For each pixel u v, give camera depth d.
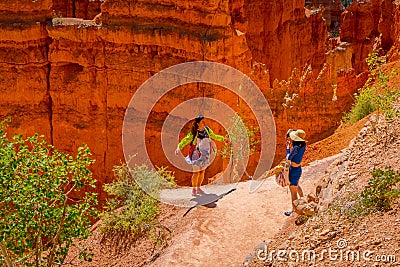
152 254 11.91
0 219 10.03
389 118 10.36
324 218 8.55
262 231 11.27
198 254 10.72
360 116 16.78
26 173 10.30
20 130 19.94
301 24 35.66
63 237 10.44
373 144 9.92
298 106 19.80
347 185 8.98
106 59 19.52
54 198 10.34
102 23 19.78
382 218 7.80
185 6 18.78
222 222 11.72
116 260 12.52
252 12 32.06
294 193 10.58
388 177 8.26
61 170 10.33
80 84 19.73
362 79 21.17
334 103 19.98
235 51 18.92
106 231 13.52
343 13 45.12
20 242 10.12
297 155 10.45
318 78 20.36
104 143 19.69
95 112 19.78
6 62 19.84
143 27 19.17
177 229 12.17
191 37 18.50
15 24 19.67
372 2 43.44
